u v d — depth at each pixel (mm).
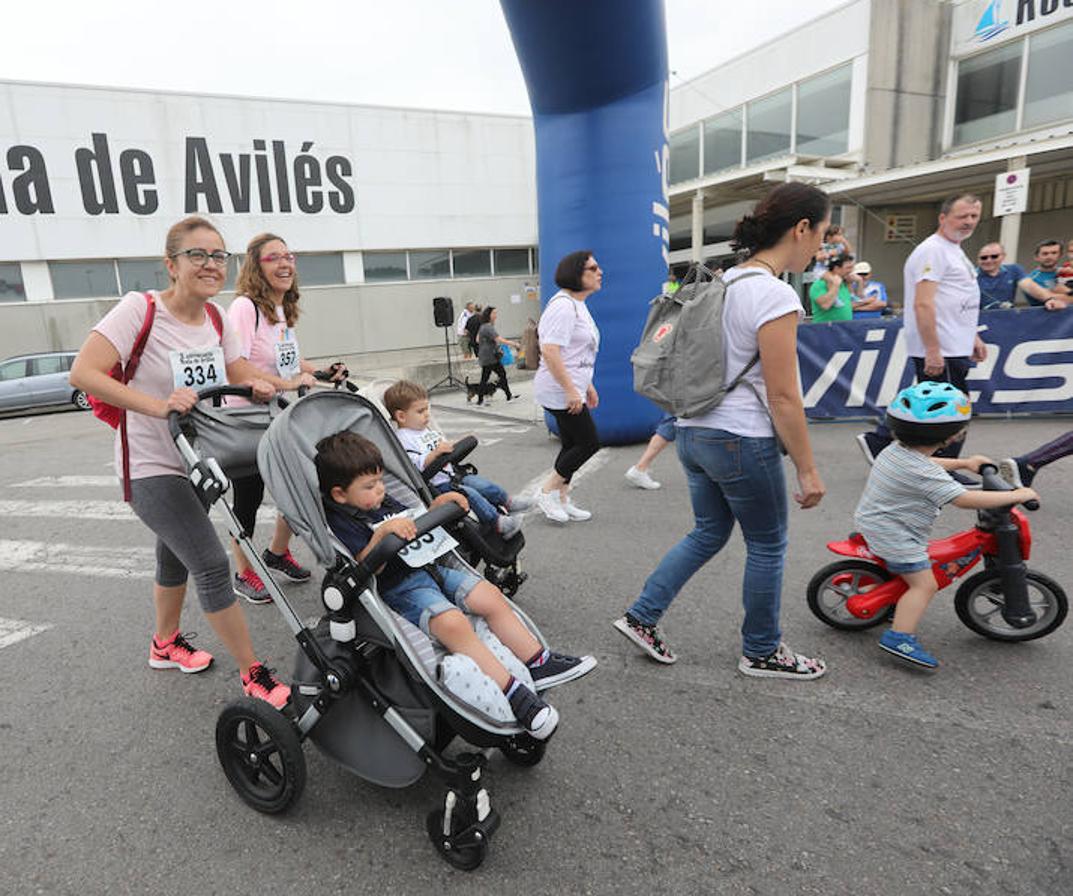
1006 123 15070
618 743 2588
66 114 16438
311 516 2111
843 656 3098
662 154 6781
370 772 2129
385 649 2184
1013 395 7203
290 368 3859
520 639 2281
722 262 3484
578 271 4559
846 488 5379
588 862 2053
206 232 2590
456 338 21516
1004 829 2100
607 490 5805
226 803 2377
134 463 2605
